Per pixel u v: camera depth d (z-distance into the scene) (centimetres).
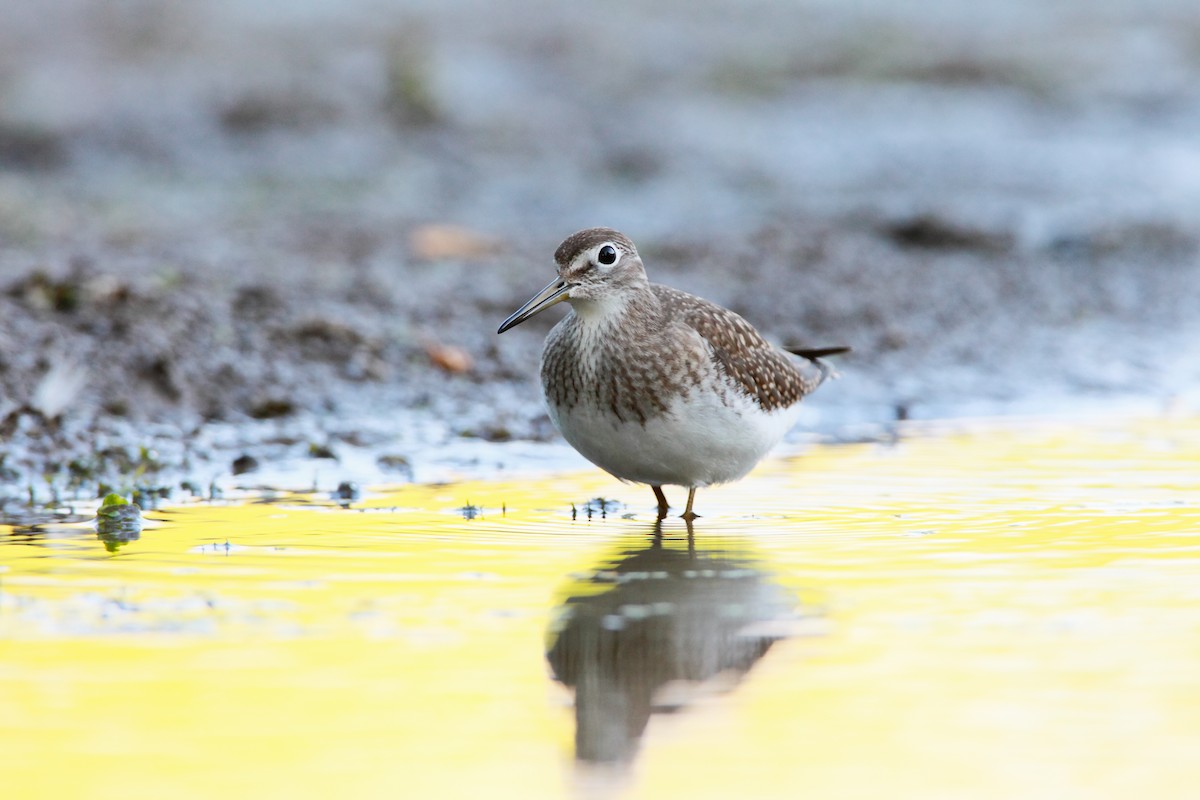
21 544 995
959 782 643
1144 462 1257
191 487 1182
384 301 1664
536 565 955
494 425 1392
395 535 1030
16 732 685
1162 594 882
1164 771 650
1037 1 3703
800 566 950
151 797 624
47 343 1392
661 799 627
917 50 3272
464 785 642
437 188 2294
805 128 2755
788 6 3572
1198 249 2083
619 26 3344
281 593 884
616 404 1058
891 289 1861
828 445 1357
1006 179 2450
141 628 819
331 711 712
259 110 2545
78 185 2214
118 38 2967
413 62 2686
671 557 976
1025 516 1076
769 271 1891
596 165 2450
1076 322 1806
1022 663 770
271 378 1440
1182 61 3269
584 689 741
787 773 651
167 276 1631
